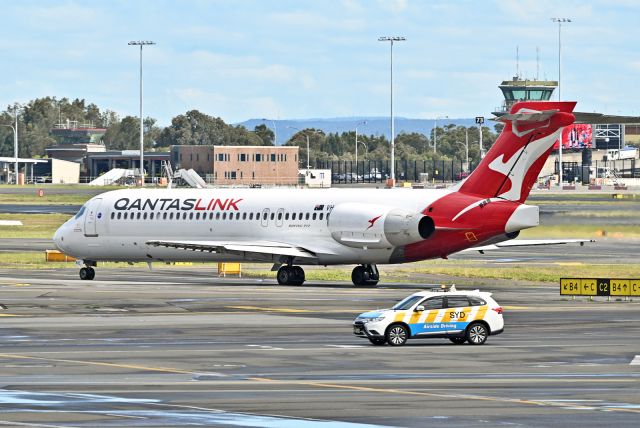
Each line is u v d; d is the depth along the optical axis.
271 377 89.12
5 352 104.50
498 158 171.62
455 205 172.50
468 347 108.06
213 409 74.50
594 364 96.44
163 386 84.50
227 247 178.38
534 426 68.94
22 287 173.75
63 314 138.38
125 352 104.50
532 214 170.62
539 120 167.75
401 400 78.00
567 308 144.75
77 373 91.31
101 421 70.19
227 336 116.94
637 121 165.00
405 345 109.81
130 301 153.25
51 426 68.56
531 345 109.50
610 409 74.56
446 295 110.94
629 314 137.75
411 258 176.62
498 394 80.62
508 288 175.25
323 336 116.88
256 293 165.12
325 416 72.06
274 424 69.50
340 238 178.25
